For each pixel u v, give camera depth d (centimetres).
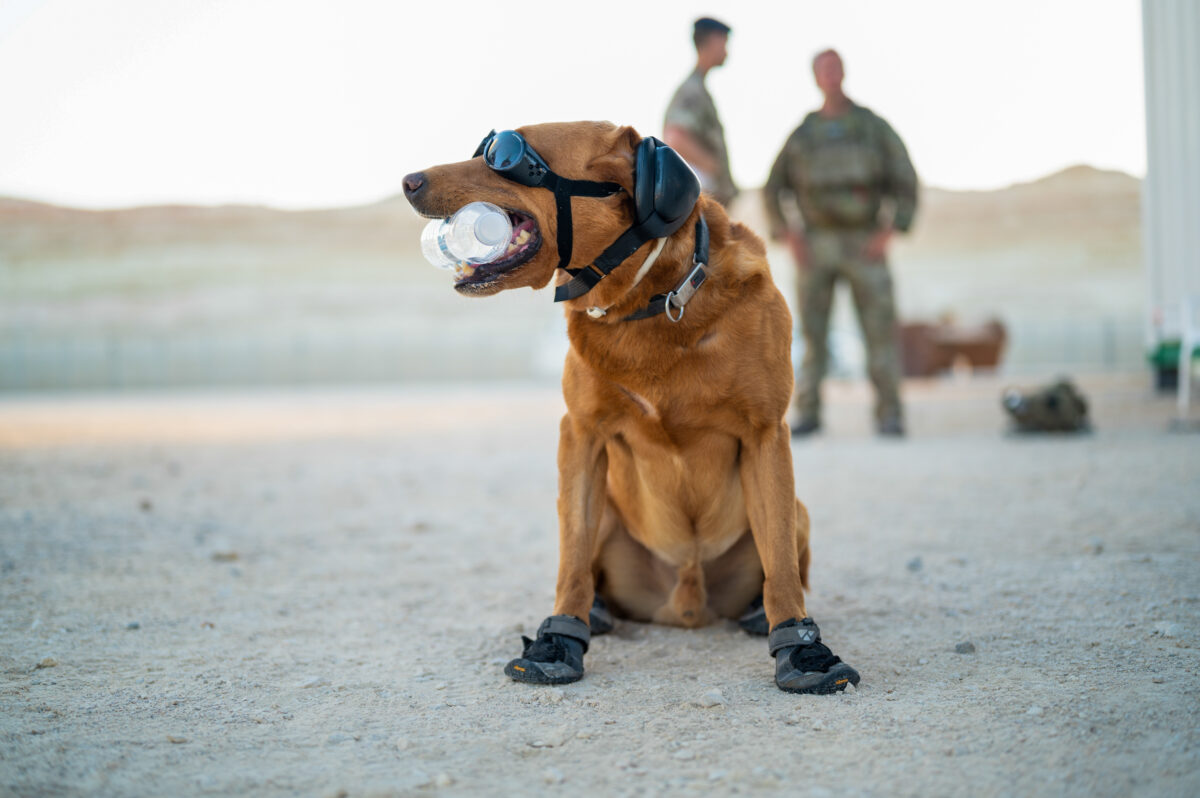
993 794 226
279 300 7131
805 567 385
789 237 1077
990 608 405
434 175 295
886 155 1027
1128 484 709
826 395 2055
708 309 316
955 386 2272
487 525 648
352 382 4744
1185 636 353
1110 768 238
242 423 1623
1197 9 1195
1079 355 4553
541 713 291
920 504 674
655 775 242
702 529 363
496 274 297
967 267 7681
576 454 347
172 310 6994
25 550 541
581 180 303
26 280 7519
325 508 716
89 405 2425
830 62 999
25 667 339
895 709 286
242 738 271
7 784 237
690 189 303
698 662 346
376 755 258
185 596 451
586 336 321
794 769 243
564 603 340
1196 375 1335
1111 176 9081
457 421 1614
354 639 382
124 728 279
